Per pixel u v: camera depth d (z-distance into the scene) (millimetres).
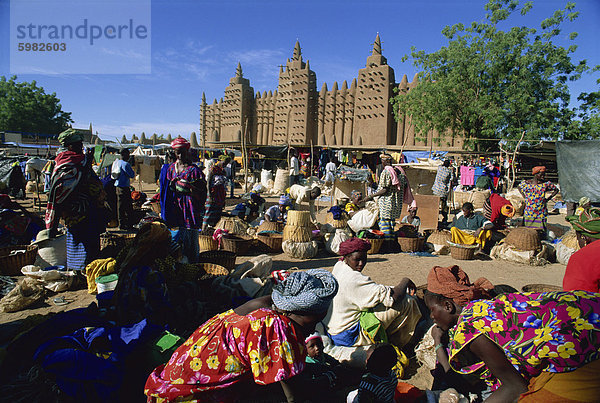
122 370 2596
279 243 7258
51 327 2967
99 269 4734
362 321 3482
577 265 2176
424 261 6980
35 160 11844
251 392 2062
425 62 27844
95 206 5074
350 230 7738
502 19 25484
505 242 7395
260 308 2094
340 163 21172
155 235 3191
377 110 38688
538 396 1620
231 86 55750
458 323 1827
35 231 6641
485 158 20281
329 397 3021
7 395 2510
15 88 60625
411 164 13859
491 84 25875
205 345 1979
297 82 46344
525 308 1665
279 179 18594
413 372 3482
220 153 26328
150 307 3250
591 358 1526
